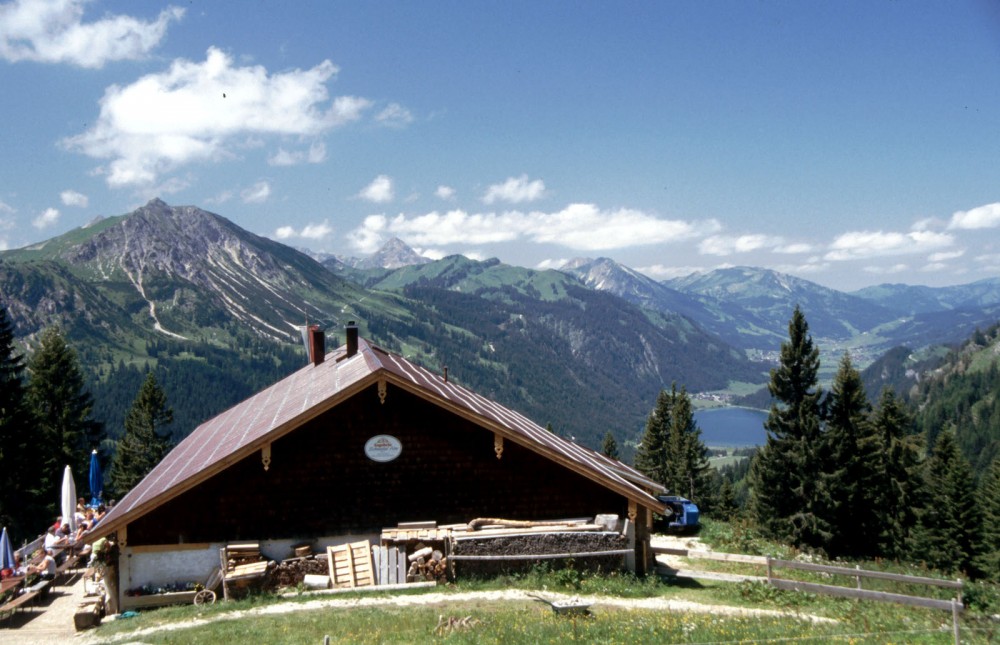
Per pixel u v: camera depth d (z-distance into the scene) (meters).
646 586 23.94
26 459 60.41
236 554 23.70
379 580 23.62
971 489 68.56
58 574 29.11
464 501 25.33
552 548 24.34
